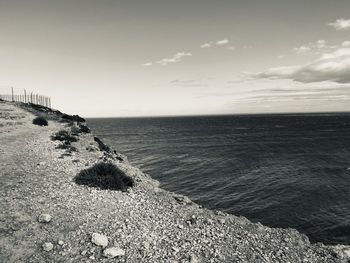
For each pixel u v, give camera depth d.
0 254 9.01
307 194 33.50
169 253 11.02
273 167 49.78
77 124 68.75
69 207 13.53
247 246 13.02
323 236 22.48
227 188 35.78
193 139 103.00
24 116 55.72
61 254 9.72
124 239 11.44
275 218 26.00
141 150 72.38
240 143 87.62
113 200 15.55
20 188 15.21
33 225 11.20
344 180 40.47
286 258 12.61
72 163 23.02
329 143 86.81
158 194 19.45
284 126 186.50
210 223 14.93
